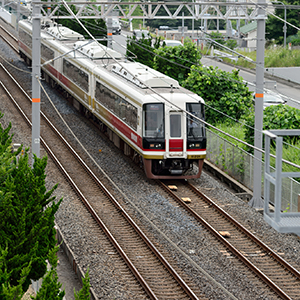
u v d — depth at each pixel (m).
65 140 97.31
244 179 79.56
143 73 86.00
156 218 64.62
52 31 135.25
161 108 76.50
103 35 157.12
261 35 65.88
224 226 62.81
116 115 89.25
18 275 37.38
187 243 57.50
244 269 51.88
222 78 98.50
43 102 122.81
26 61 156.00
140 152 78.44
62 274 50.72
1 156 48.91
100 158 89.31
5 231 39.66
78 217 64.12
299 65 175.25
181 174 79.00
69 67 116.94
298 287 48.75
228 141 83.25
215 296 46.34
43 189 43.34
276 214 26.89
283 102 117.75
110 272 50.38
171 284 48.66
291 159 74.75
